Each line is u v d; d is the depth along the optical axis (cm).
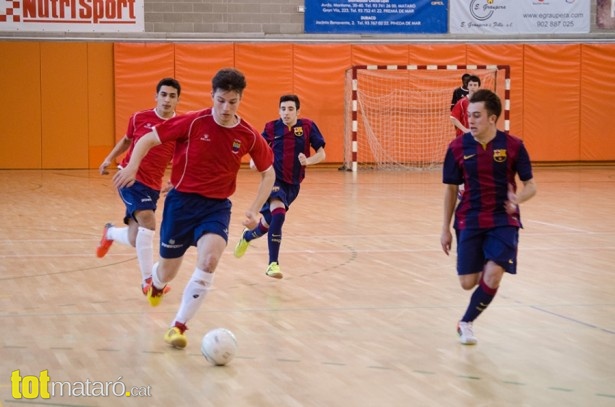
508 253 543
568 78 2395
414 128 2355
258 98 2309
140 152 541
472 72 2344
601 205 1451
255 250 978
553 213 1340
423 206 1441
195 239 557
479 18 2369
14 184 1842
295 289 751
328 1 2325
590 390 456
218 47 2283
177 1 2275
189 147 548
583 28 2406
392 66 2250
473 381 474
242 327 607
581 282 779
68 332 589
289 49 2312
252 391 455
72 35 2247
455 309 669
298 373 491
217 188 557
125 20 2262
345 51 2330
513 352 538
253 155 562
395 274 827
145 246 703
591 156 2433
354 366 506
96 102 2272
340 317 641
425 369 498
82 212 1349
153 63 2264
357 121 2323
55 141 2269
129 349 545
